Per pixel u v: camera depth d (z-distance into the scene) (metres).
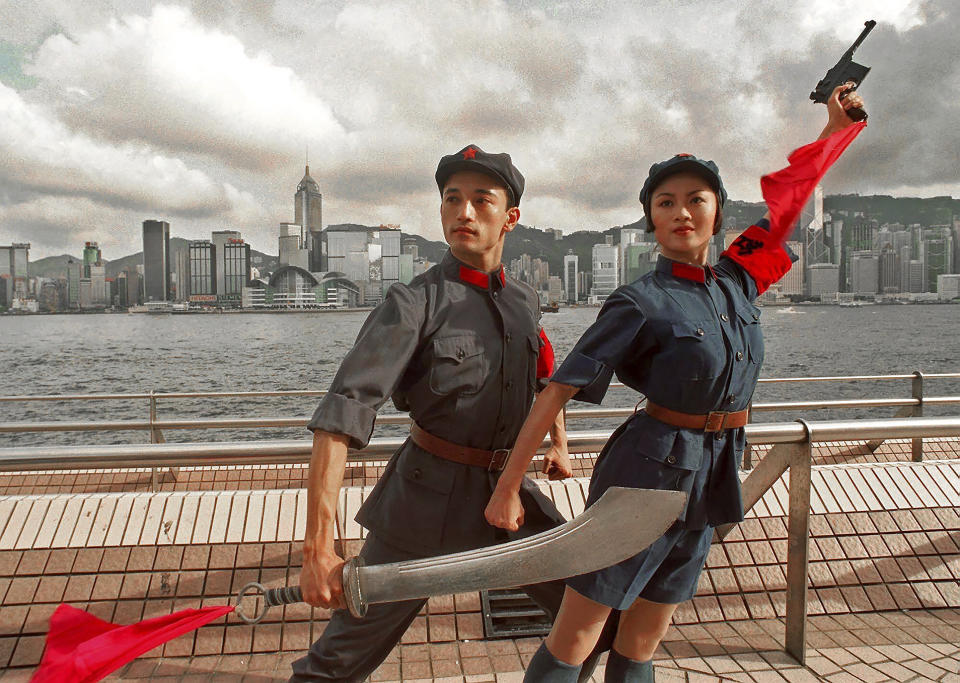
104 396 4.64
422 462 1.60
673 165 1.59
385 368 1.40
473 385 1.55
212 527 2.24
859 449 5.30
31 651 1.97
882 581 2.44
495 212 1.58
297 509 2.30
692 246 1.60
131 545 2.18
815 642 2.16
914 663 2.01
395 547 1.63
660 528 1.17
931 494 2.66
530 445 1.47
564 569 1.17
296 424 3.88
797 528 2.03
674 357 1.51
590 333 1.53
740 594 2.38
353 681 1.65
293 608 2.14
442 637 2.15
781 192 1.78
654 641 1.72
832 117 1.88
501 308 1.63
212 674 1.95
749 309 1.66
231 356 70.19
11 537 2.17
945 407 27.48
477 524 1.60
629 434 1.61
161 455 1.71
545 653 1.63
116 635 1.26
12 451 1.66
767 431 1.94
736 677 1.94
